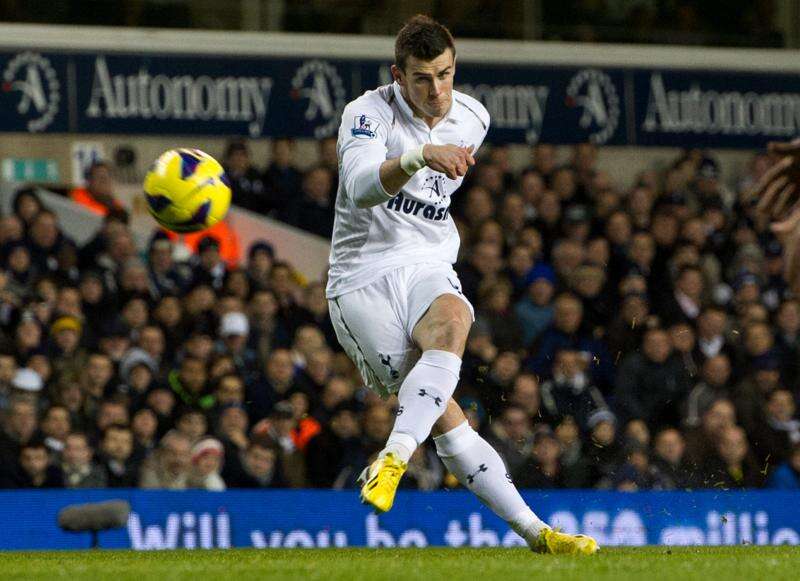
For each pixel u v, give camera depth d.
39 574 6.74
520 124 22.41
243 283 17.67
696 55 23.20
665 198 20.66
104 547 12.51
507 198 19.45
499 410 16.06
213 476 14.24
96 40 20.47
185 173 7.93
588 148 20.91
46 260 17.55
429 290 7.77
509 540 13.41
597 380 17.25
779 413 16.72
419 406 7.32
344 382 15.84
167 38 20.83
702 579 6.20
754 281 19.56
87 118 20.39
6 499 12.32
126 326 16.72
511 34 22.56
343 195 7.95
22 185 19.95
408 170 7.16
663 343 16.89
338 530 13.16
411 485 14.80
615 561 7.19
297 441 15.31
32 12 20.31
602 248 19.16
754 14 23.72
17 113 20.06
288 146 20.03
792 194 8.95
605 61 22.81
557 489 15.23
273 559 8.21
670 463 15.59
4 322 16.44
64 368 15.56
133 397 15.34
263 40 21.30
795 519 14.26
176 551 10.30
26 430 13.88
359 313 7.91
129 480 14.19
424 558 8.03
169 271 18.00
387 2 22.08
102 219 19.69
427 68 7.57
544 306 18.11
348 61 21.69
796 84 23.62
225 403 15.08
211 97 21.02
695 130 23.19
